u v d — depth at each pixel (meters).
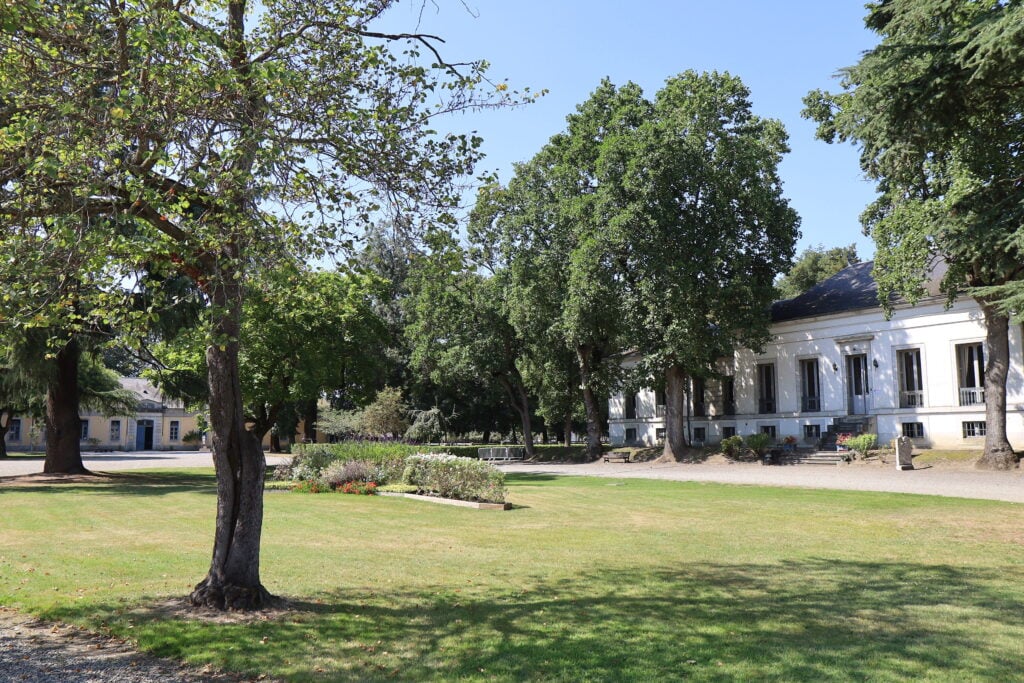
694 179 32.81
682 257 32.62
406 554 11.20
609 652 6.24
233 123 7.89
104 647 6.61
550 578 9.39
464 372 44.03
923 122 14.65
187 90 7.48
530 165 38.75
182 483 25.81
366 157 8.34
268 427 30.95
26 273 7.09
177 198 7.96
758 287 34.75
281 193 8.28
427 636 6.81
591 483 24.69
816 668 5.75
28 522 14.96
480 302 41.88
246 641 6.67
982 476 23.83
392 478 22.12
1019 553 10.81
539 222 37.72
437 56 8.64
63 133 7.38
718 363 42.12
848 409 35.50
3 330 8.00
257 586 8.05
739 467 31.94
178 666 6.07
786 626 7.00
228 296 8.12
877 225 25.64
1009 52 12.12
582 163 36.62
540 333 39.72
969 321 31.05
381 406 43.19
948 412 31.67
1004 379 25.94
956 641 6.45
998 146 15.67
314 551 11.48
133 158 7.60
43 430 64.88
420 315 43.22
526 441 45.38
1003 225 16.14
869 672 5.64
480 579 9.36
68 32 7.71
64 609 7.82
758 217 34.53
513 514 16.05
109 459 50.38
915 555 10.73
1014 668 5.71
